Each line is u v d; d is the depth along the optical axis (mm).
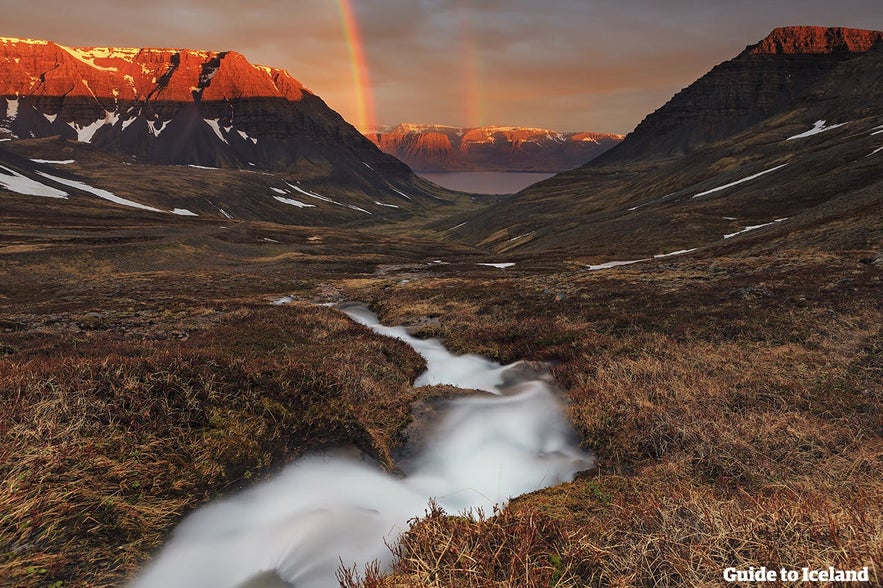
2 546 4574
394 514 8180
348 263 85500
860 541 4215
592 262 70438
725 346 16625
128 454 6414
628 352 16906
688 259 51531
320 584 5938
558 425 12047
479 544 5078
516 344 20078
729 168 168375
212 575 5816
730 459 8672
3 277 50750
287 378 9734
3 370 8289
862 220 41094
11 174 158125
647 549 4977
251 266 76438
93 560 5023
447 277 57594
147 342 14602
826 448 8672
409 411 12633
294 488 7918
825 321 17578
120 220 123062
